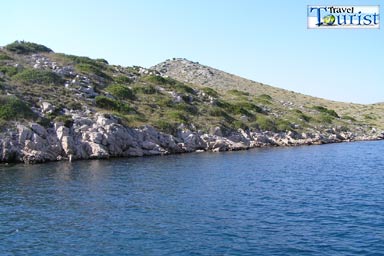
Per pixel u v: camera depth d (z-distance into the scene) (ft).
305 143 279.90
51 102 201.46
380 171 155.22
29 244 70.08
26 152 163.94
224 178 135.95
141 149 199.00
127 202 99.71
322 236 74.43
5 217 85.87
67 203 98.22
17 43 296.30
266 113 329.11
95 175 137.80
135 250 67.36
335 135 319.06
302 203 99.76
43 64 263.70
